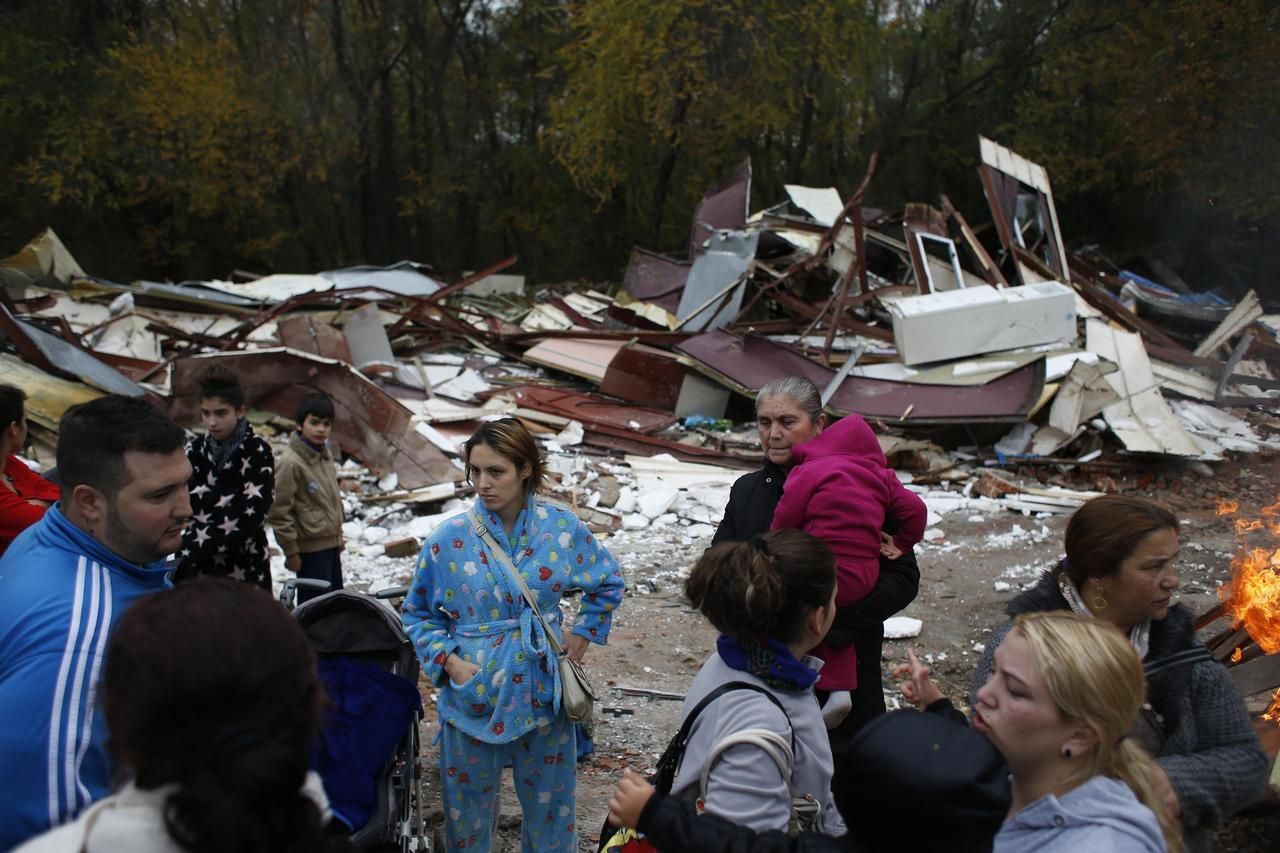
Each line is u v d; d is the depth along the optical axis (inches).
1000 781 63.1
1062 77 1012.5
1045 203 630.5
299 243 1236.5
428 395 486.9
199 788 47.8
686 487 385.1
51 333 395.9
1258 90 876.0
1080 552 97.0
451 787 125.3
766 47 986.7
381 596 155.6
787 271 565.3
